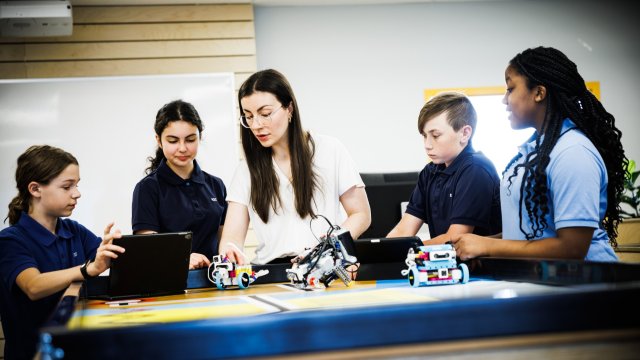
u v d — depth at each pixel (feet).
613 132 5.52
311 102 17.49
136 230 7.88
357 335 2.44
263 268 6.10
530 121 5.60
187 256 5.56
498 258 4.89
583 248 4.82
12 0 13.39
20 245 6.33
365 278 5.79
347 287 4.97
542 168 5.08
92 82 15.30
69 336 2.29
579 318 2.55
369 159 17.65
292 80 17.43
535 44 18.45
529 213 5.21
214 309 3.88
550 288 3.94
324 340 2.43
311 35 17.57
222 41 16.16
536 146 5.35
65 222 7.13
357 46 17.76
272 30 17.40
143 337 2.32
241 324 2.39
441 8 18.15
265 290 5.30
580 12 18.71
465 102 7.06
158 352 2.33
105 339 2.31
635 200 13.94
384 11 17.93
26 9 13.38
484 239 5.24
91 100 15.26
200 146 15.55
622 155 5.59
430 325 2.48
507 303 2.52
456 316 2.50
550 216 5.24
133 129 15.35
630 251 9.23
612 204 5.64
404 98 17.88
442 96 7.11
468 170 6.80
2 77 15.25
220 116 15.72
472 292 3.94
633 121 18.76
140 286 5.39
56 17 13.56
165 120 7.85
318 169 6.81
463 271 4.60
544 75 5.30
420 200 7.77
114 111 15.33
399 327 2.47
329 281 5.09
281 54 17.40
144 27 15.93
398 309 2.47
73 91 15.21
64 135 15.11
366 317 2.45
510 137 18.35
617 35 18.80
